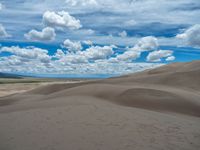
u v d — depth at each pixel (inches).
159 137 364.2
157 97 812.0
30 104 735.1
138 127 409.1
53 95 1019.3
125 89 912.9
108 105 633.6
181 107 730.8
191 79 1366.9
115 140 338.6
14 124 426.9
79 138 344.2
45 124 418.9
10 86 3459.6
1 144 328.8
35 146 316.5
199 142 360.2
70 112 511.2
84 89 987.9
